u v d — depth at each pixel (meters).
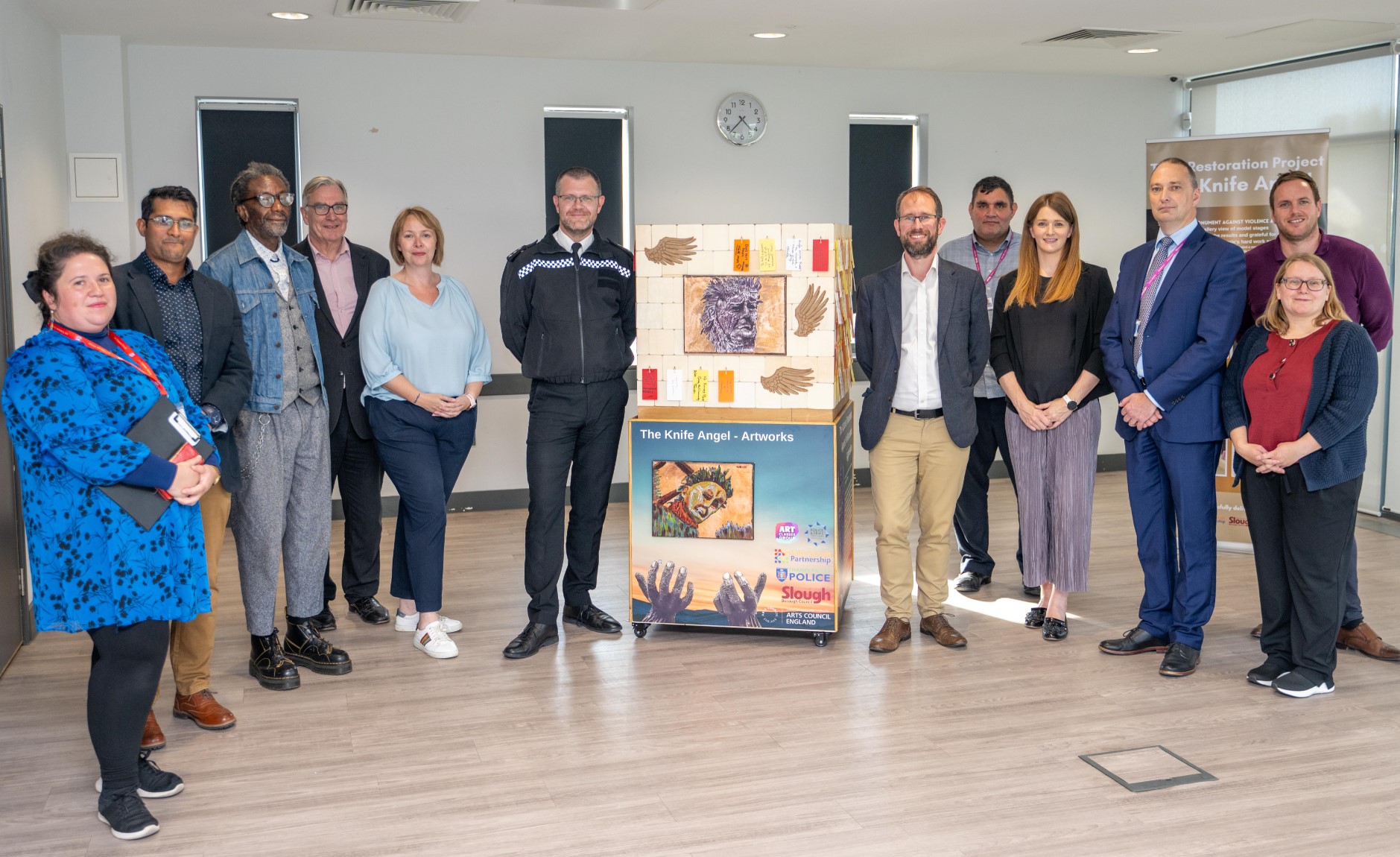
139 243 6.76
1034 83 8.20
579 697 3.96
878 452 4.40
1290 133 5.89
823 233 4.27
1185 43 6.93
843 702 3.88
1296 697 3.88
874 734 3.60
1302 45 7.00
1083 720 3.70
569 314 4.36
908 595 4.50
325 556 4.28
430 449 4.37
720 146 7.66
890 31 6.47
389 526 7.07
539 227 7.42
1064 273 4.45
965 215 8.20
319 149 7.00
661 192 7.61
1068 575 4.49
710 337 4.39
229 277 3.85
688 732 3.64
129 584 2.86
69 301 2.85
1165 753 3.42
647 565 4.54
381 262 4.75
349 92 7.02
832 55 7.25
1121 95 8.39
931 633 4.54
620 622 4.91
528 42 6.72
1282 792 3.16
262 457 3.95
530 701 3.92
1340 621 3.93
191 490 2.94
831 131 7.85
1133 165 8.48
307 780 3.31
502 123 7.29
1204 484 4.11
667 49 7.00
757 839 2.93
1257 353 3.95
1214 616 4.87
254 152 6.92
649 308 4.42
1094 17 6.14
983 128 8.15
